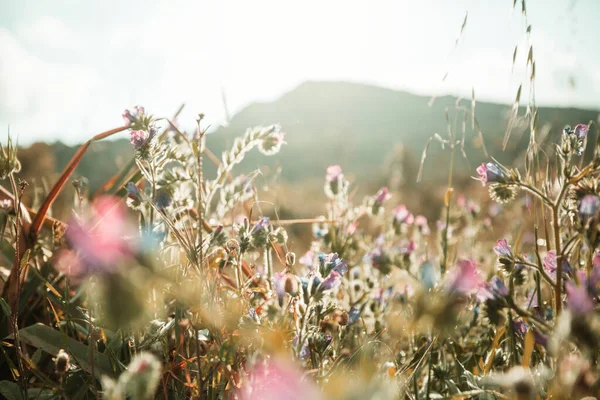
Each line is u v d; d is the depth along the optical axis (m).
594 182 1.74
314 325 1.61
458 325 1.69
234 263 1.88
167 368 1.77
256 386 1.24
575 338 1.16
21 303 2.27
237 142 2.20
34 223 2.42
